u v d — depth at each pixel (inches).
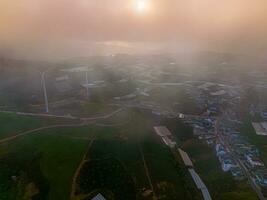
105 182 3959.2
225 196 3905.0
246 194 3900.1
